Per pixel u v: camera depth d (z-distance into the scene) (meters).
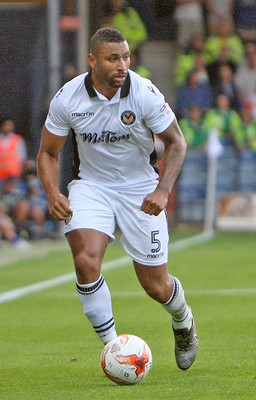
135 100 19.84
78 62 54.06
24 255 49.19
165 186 19.91
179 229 64.56
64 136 20.39
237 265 43.69
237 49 67.88
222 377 19.84
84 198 20.36
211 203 62.62
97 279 19.91
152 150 20.64
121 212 20.47
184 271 41.56
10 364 22.00
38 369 21.30
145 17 72.56
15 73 61.31
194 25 71.81
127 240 20.47
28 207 56.28
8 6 57.62
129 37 66.81
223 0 73.19
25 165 56.44
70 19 53.97
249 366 21.09
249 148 64.69
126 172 20.53
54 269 42.81
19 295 34.72
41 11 60.16
